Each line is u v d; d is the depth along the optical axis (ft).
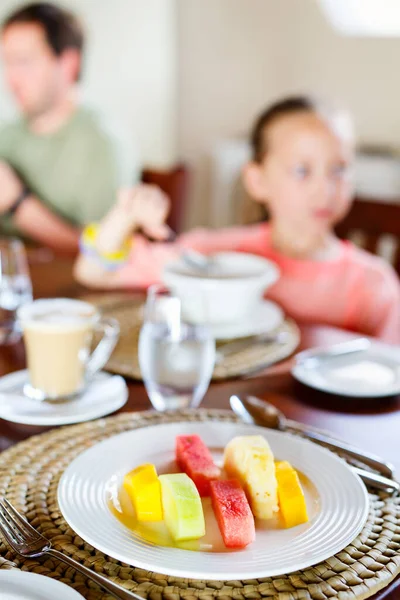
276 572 1.43
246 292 3.26
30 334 2.49
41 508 1.75
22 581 1.35
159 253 5.02
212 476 1.77
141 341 2.53
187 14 8.11
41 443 2.14
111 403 2.48
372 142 7.48
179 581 1.48
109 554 1.48
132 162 7.44
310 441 2.19
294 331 3.42
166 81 7.96
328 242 5.01
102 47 7.38
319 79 7.64
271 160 5.26
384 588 1.50
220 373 2.81
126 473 1.86
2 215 7.55
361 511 1.65
